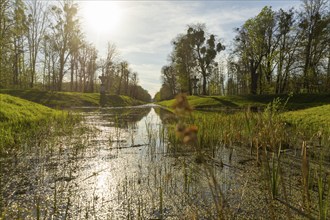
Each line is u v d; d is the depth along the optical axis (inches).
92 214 162.7
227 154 320.2
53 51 1782.7
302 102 1157.1
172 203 179.2
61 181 220.8
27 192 193.9
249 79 1857.8
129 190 202.1
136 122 722.2
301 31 1392.7
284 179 221.3
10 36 1330.0
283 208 167.3
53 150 336.8
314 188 195.5
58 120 578.6
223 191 198.8
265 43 1470.2
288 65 1443.2
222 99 1481.3
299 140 382.9
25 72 1886.1
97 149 356.2
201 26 1959.9
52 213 161.6
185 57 2031.3
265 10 1425.9
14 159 287.1
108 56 2393.0
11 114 470.3
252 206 171.0
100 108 1465.3
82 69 2372.0
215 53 1913.1
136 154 328.2
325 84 1412.4
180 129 41.6
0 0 1127.0
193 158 304.5
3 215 146.4
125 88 3284.9
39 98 1398.9
